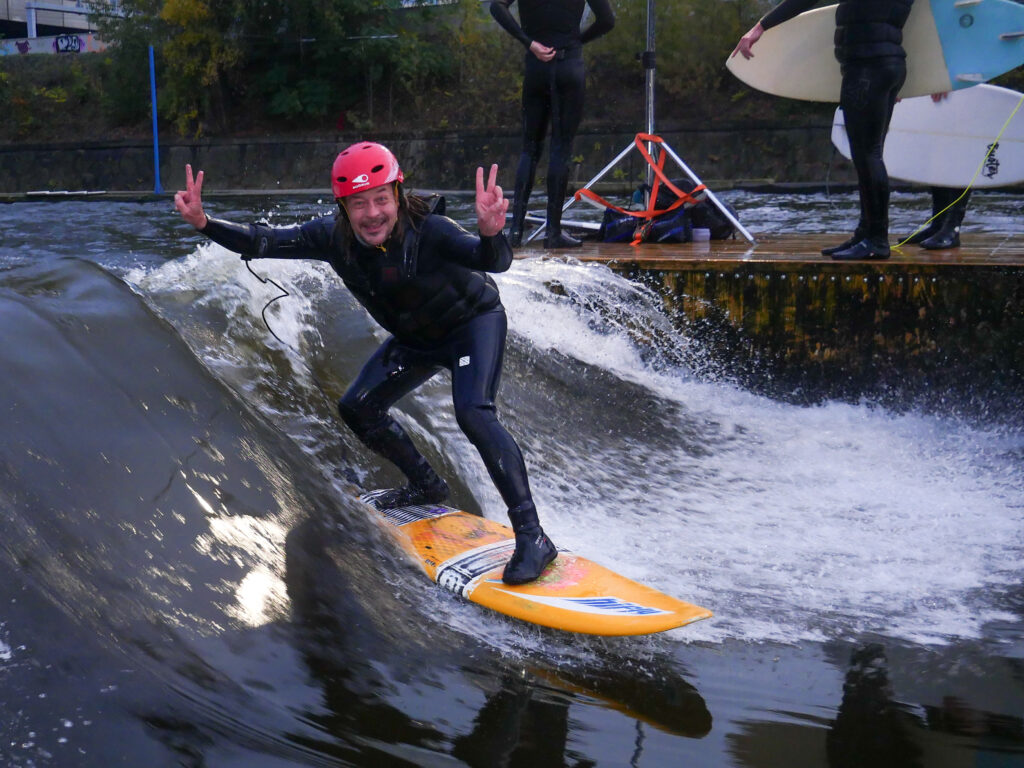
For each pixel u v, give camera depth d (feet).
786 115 69.77
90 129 87.92
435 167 76.69
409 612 8.71
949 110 24.06
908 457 15.88
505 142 75.05
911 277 18.13
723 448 16.26
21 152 85.76
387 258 9.41
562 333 18.90
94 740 5.57
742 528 12.47
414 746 6.41
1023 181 23.43
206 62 81.76
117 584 7.04
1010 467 15.31
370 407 10.45
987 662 8.55
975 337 17.97
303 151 79.36
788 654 8.66
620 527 12.39
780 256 20.04
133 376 9.73
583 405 16.81
